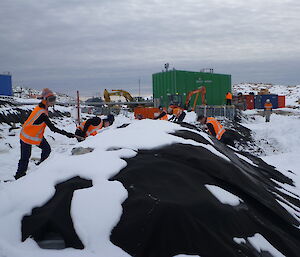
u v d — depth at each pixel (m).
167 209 2.49
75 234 2.39
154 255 2.31
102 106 27.22
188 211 2.53
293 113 28.52
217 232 2.48
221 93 25.77
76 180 2.88
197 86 24.39
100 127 6.99
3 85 23.56
